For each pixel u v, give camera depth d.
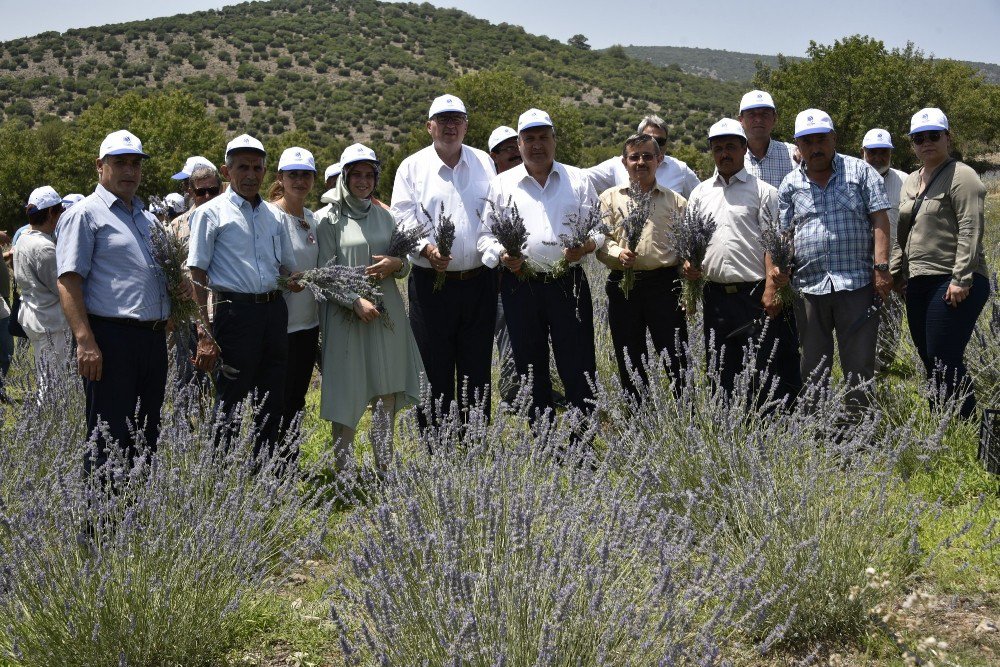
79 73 154.62
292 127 128.88
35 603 2.97
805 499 3.41
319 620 3.45
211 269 4.78
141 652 3.07
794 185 5.27
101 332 4.21
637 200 5.21
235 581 3.32
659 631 2.78
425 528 3.00
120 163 4.25
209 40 173.75
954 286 5.02
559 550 2.82
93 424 4.21
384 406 5.35
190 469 3.76
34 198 6.54
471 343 5.50
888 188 6.65
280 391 4.96
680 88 178.88
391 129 128.62
